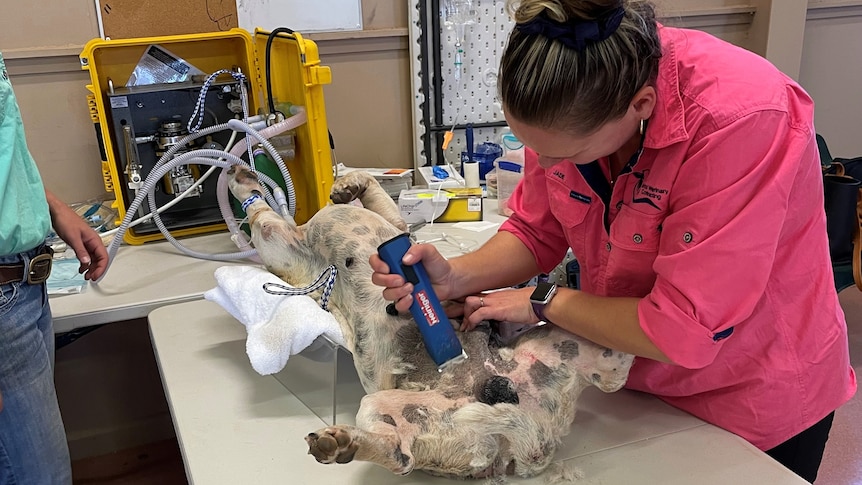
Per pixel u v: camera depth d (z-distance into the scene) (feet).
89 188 6.46
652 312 2.81
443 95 6.92
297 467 3.04
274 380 3.78
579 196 3.39
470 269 3.59
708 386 3.33
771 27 7.87
